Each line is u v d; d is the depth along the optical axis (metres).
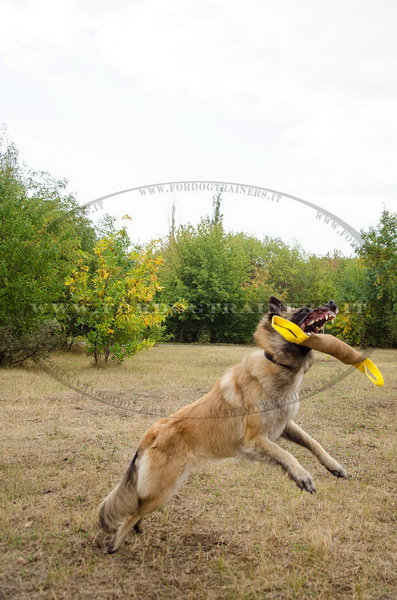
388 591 3.02
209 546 3.63
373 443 6.21
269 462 3.62
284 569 3.27
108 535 3.79
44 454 5.68
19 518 4.00
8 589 3.01
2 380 10.51
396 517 4.07
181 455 3.70
